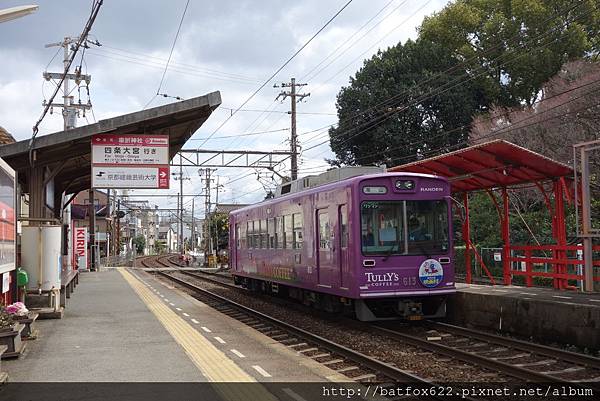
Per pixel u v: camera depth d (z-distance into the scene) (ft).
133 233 330.75
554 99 84.89
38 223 55.88
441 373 27.37
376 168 49.96
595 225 77.46
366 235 39.55
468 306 42.55
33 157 53.52
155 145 60.70
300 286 49.88
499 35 108.58
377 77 123.75
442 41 119.03
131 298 59.93
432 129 116.47
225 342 33.14
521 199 93.91
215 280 94.02
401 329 41.50
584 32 102.01
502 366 27.07
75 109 103.76
